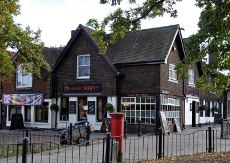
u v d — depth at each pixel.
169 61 31.89
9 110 36.53
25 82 35.62
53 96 34.06
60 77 34.09
